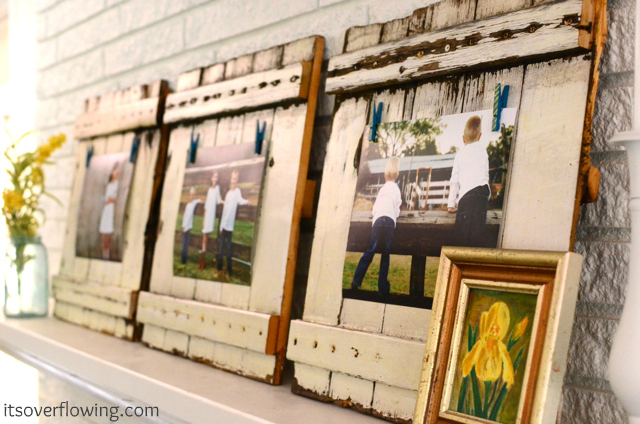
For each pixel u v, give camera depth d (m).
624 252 0.87
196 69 1.49
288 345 1.08
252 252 1.22
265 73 1.27
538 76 0.86
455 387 0.77
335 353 1.00
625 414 0.85
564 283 0.70
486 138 0.90
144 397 1.11
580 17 0.82
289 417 0.91
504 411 0.72
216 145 1.38
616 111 0.90
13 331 1.61
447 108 0.96
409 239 0.96
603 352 0.88
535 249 0.82
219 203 1.32
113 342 1.46
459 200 0.91
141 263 1.50
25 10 2.39
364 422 0.91
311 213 1.21
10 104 2.41
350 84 1.10
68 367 1.35
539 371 0.69
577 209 0.79
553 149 0.83
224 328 1.21
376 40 1.10
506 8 0.91
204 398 1.00
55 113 2.21
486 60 0.91
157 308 1.39
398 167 1.00
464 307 0.80
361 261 1.02
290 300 1.15
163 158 1.53
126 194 1.61
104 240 1.66
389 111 1.05
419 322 0.91
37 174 1.90
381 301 0.97
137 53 1.84
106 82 1.96
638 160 0.70
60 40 2.23
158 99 1.56
